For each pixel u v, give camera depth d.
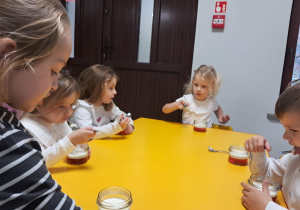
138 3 2.91
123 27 3.04
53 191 0.44
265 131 2.46
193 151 1.18
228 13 2.44
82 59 3.29
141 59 3.04
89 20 3.18
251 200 0.70
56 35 0.44
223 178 0.89
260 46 2.38
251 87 2.46
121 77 3.13
